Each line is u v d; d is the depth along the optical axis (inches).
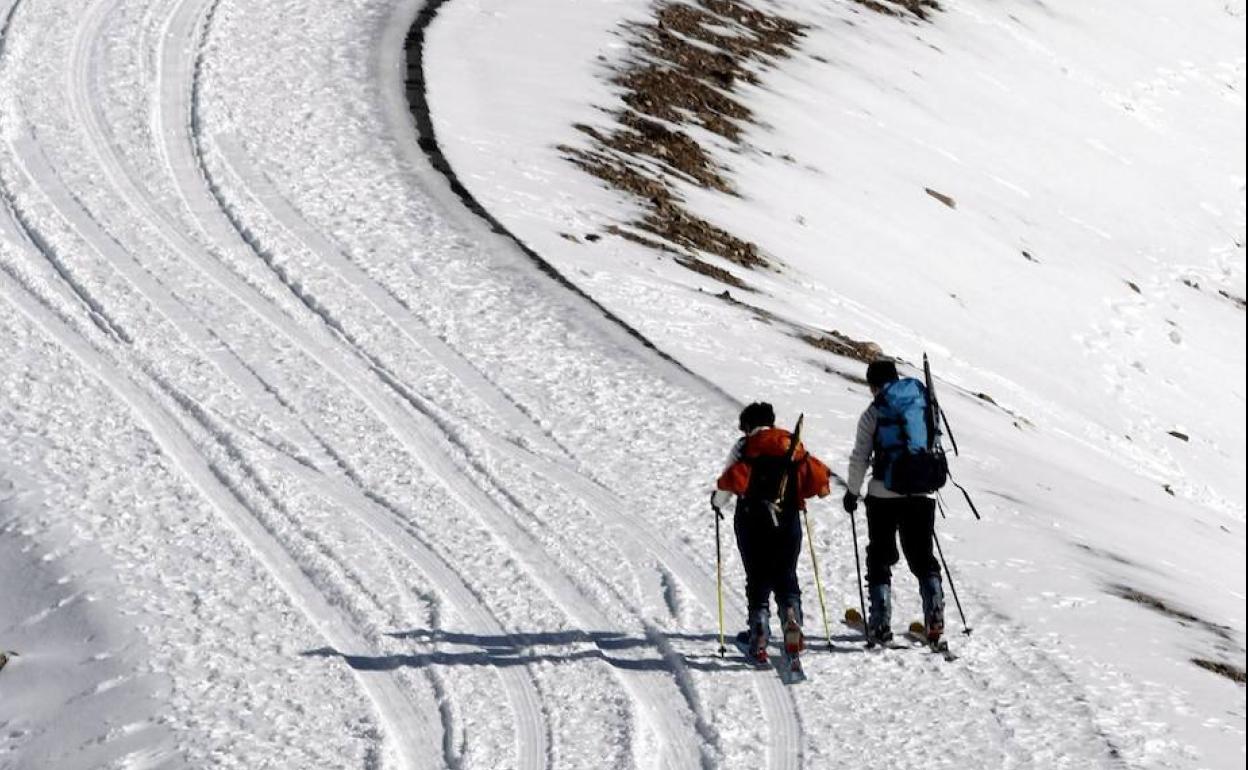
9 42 3467.0
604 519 1758.1
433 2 4375.0
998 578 1667.1
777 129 4429.1
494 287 2488.9
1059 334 4138.8
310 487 1796.3
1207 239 5689.0
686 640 1492.4
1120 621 1595.7
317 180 2928.2
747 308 2765.7
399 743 1296.8
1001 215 4869.6
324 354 2197.3
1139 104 6884.8
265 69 3553.2
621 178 3425.2
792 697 1387.8
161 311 2298.2
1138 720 1366.9
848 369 2527.1
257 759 1254.3
